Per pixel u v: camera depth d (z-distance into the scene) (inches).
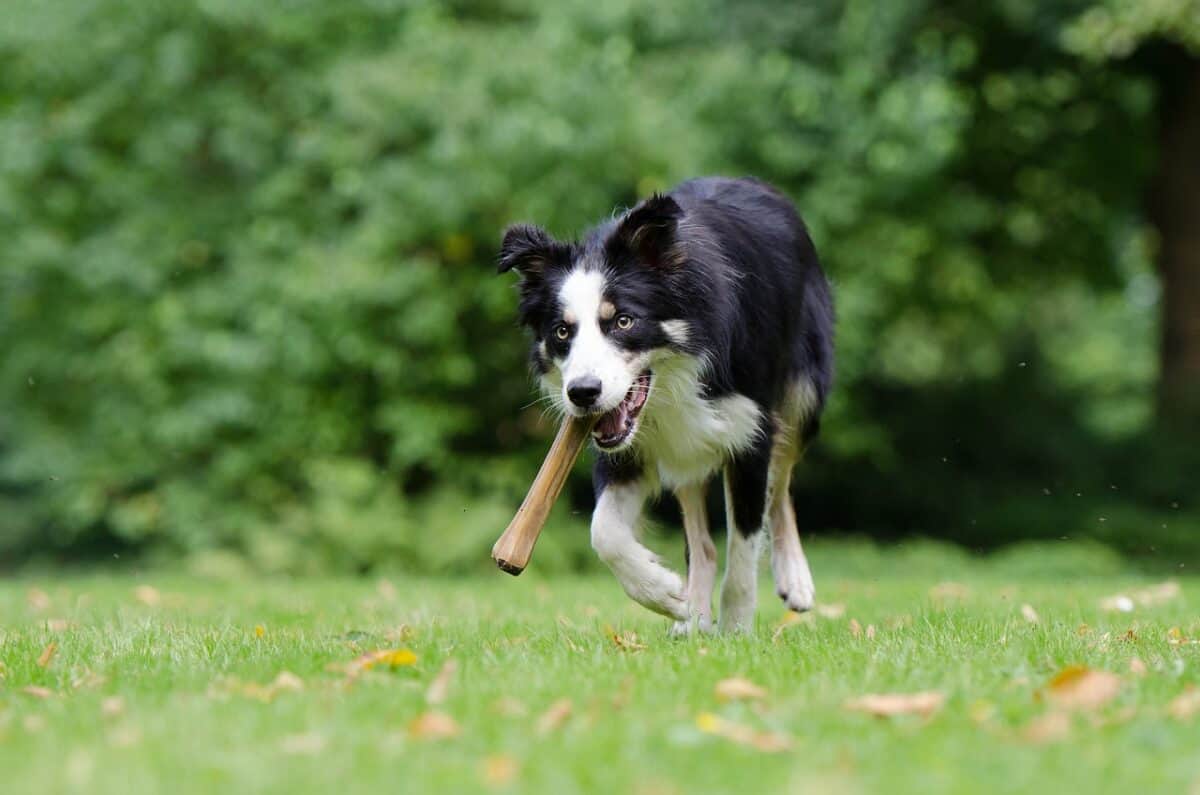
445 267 575.5
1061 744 141.9
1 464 717.3
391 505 574.6
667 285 226.7
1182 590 370.6
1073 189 767.1
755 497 244.1
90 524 696.4
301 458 592.7
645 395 228.2
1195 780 129.7
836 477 719.7
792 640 225.5
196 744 145.3
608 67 579.2
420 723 150.5
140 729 151.8
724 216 248.4
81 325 599.8
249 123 587.8
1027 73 682.8
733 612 245.3
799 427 272.1
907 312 716.0
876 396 743.1
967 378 782.5
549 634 243.4
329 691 175.2
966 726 151.6
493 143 546.6
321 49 599.2
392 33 609.3
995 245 776.3
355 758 139.2
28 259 586.6
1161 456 695.1
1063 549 559.5
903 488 727.1
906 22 621.6
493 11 634.8
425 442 571.2
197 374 592.7
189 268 597.6
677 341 228.1
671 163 558.3
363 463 583.5
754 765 135.6
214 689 177.9
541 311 231.8
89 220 613.6
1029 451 737.0
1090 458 719.1
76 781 131.3
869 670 181.9
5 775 135.3
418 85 558.9
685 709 159.6
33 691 180.4
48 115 605.3
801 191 621.0
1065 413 780.0
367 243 554.3
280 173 583.5
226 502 595.8
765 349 244.8
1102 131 739.4
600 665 191.5
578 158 550.9
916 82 607.2
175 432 573.6
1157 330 800.3
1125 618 277.1
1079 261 804.0
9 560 748.0
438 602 329.7
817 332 274.2
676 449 239.5
